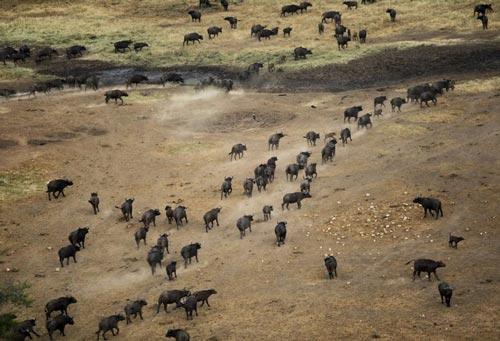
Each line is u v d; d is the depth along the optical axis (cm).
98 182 16588
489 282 10000
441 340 8544
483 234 11819
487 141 16525
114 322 9769
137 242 12938
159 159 17825
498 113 18600
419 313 9306
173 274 11725
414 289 10081
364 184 14675
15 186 16312
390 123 18762
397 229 12438
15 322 10012
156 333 9638
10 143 18862
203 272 11662
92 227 14200
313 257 11731
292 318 9556
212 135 19462
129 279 11781
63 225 14375
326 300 10006
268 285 10838
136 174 16950
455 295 9719
